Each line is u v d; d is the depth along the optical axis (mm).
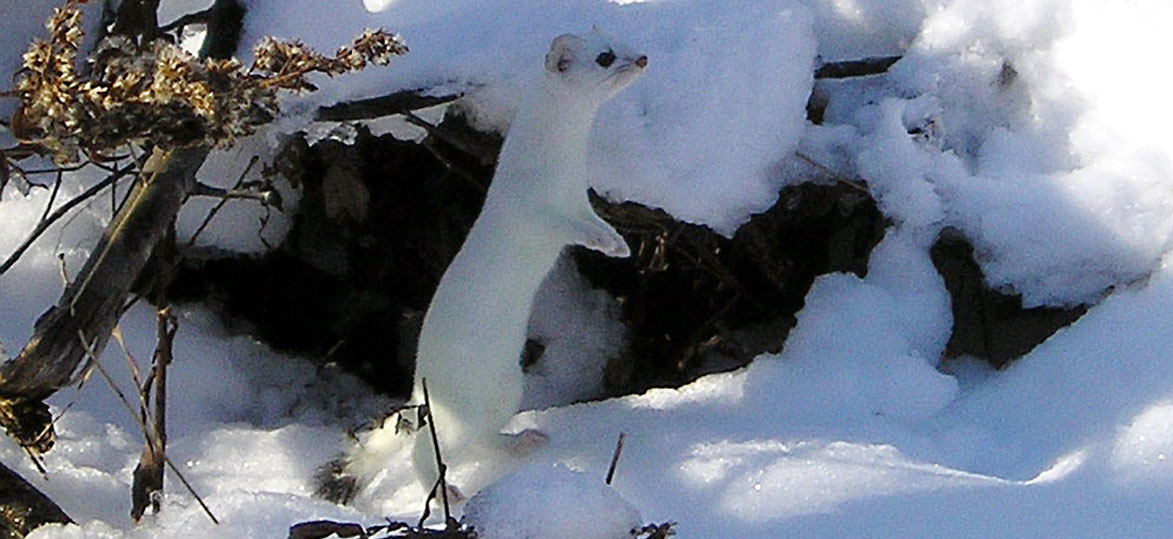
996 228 3410
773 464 2891
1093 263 3357
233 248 3900
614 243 3020
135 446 3432
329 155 3701
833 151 3521
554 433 3293
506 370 3104
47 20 3312
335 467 3258
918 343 3418
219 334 3977
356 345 4059
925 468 2822
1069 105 3533
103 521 2998
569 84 2879
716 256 3709
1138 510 2578
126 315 3783
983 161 3533
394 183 3811
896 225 3504
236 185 3447
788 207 3568
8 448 3240
